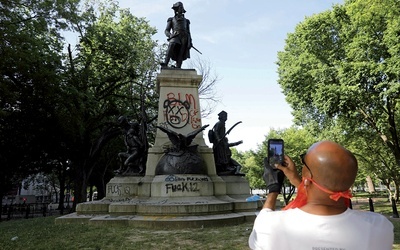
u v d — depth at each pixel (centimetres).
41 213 3325
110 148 3394
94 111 2464
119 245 731
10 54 1761
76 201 2591
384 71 1769
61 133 2503
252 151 4075
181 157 1221
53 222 1206
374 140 2731
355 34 2123
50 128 2448
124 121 1414
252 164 4384
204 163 1287
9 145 2444
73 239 805
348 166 162
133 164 1346
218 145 1474
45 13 1972
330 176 161
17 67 1858
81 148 2614
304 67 2458
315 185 166
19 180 3425
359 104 2030
